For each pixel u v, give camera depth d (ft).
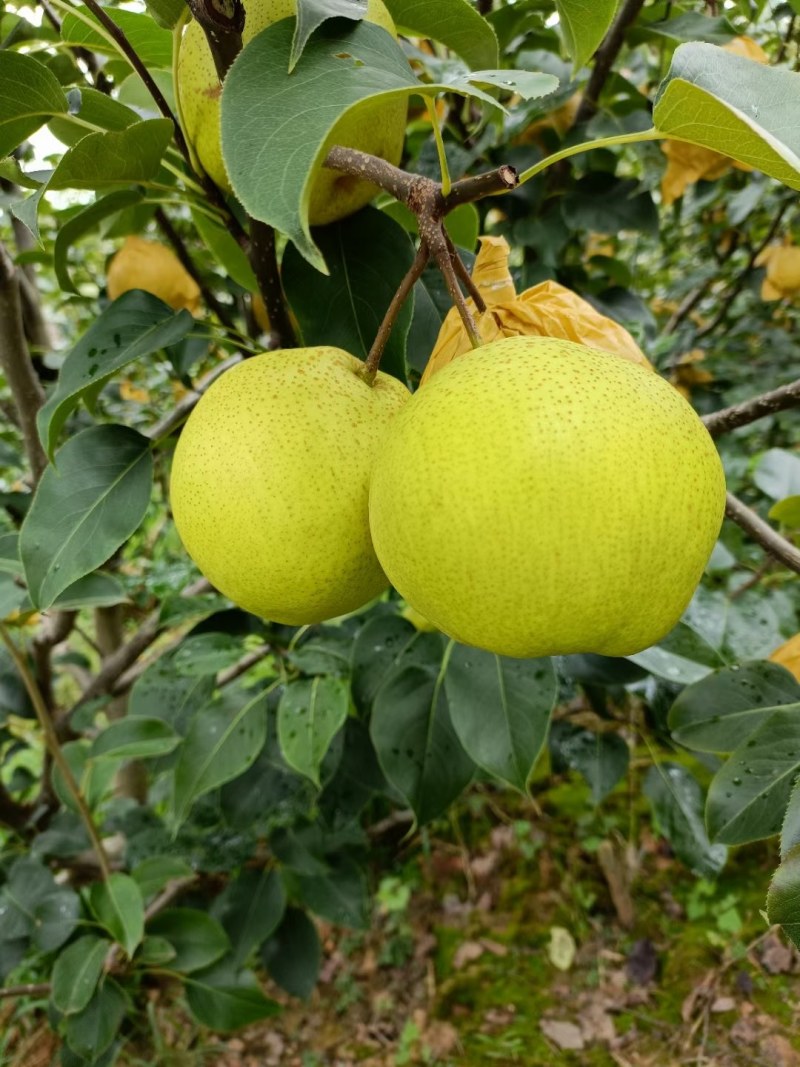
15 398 1.39
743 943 2.36
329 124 0.56
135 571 2.64
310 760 1.21
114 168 0.87
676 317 2.85
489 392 0.65
